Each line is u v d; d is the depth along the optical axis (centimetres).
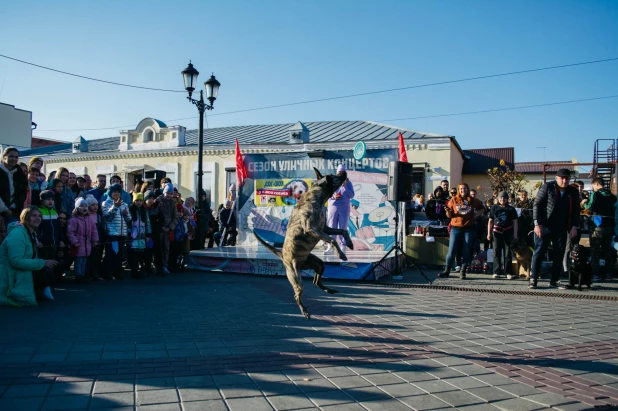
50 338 521
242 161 1498
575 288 898
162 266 1095
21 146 1462
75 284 907
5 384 381
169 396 366
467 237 1030
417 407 359
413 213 1303
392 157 1299
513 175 2239
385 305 750
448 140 2062
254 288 909
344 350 500
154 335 548
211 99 1530
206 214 1550
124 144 2814
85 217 906
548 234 892
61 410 336
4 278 689
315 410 349
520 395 385
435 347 517
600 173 2134
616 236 922
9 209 762
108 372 415
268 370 432
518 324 628
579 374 438
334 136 2419
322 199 598
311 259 630
